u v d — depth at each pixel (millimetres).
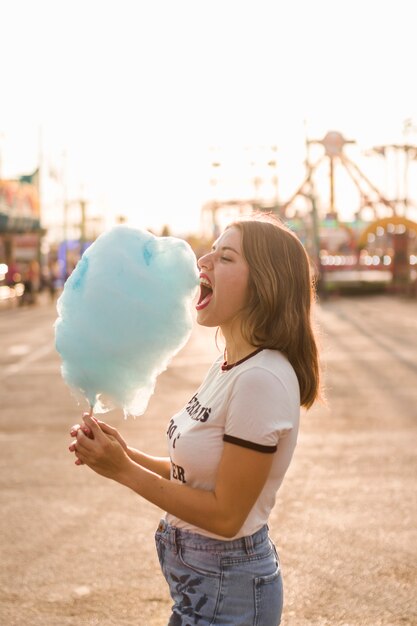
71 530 5129
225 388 2166
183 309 2248
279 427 2084
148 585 4266
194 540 2213
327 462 6754
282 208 64688
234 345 2256
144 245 2242
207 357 14797
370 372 12188
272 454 2094
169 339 2246
